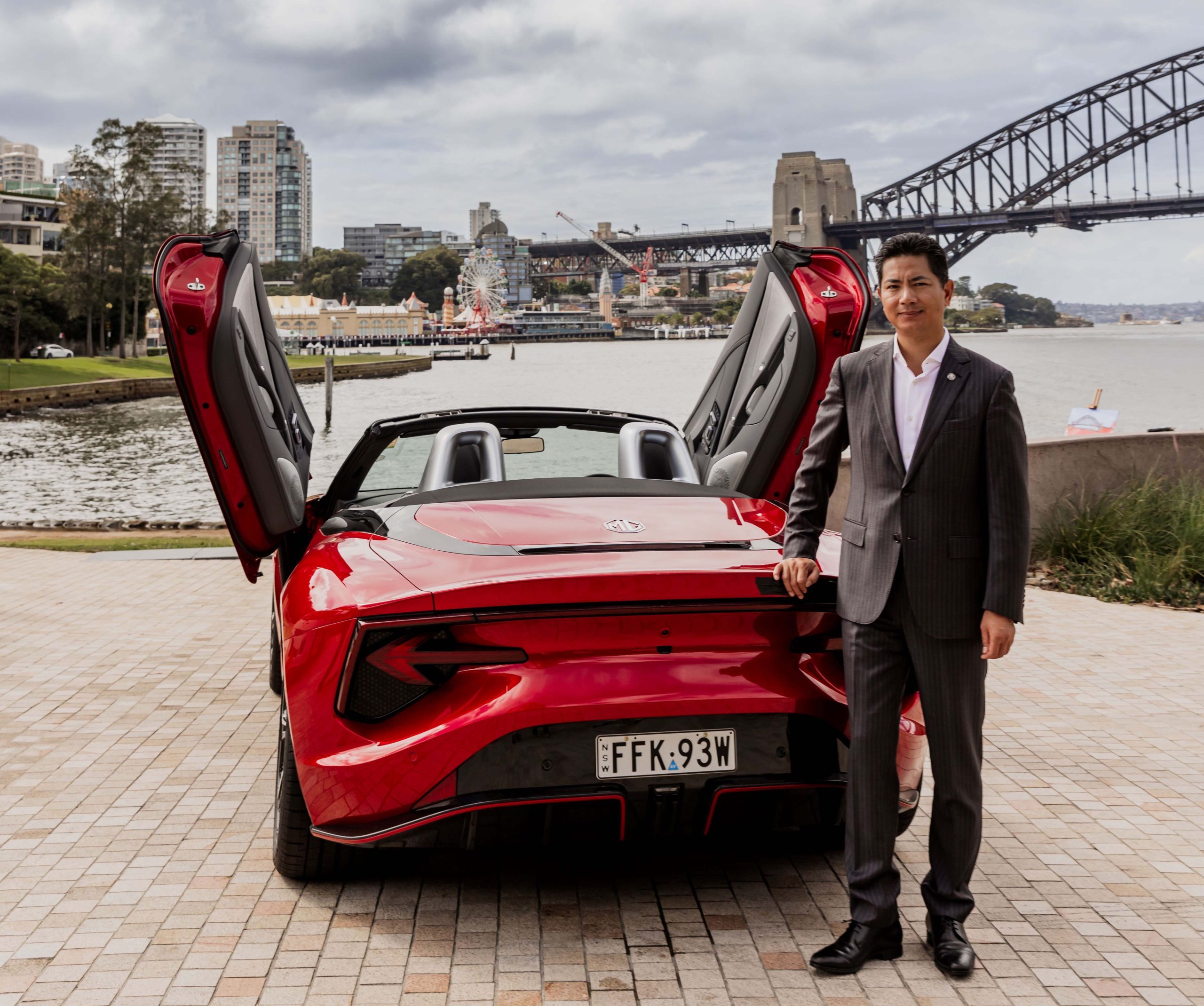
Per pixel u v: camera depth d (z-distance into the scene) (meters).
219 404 3.11
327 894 2.53
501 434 3.70
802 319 3.50
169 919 2.39
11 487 25.81
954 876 2.23
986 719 4.06
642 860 2.75
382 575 2.34
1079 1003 2.06
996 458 2.05
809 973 2.17
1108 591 6.55
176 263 3.13
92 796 3.20
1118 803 3.19
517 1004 2.04
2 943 2.27
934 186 186.62
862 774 2.19
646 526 2.62
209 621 5.86
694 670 2.21
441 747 2.15
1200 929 2.38
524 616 2.15
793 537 2.28
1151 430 8.09
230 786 3.29
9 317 88.12
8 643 5.27
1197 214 166.75
